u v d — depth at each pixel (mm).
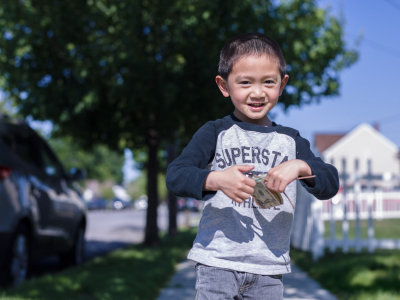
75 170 7660
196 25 9578
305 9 12133
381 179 8219
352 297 4918
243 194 1655
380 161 47531
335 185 1835
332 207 8211
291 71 11266
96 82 9695
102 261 7742
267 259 1954
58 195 6770
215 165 1992
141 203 63500
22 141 6008
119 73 9570
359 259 6992
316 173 1778
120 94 9406
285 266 2010
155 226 11688
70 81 9930
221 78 2025
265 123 2098
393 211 16453
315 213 7867
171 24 9555
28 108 10094
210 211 1998
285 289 5660
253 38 1948
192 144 1976
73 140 11828
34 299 4559
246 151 1985
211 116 10133
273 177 1709
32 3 9773
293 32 11445
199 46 9555
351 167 47625
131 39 9461
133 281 5684
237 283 1946
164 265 7590
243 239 1952
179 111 10133
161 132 10898
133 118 10914
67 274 6117
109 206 62281
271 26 10539
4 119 5730
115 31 9773
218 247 1958
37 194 5984
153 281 6020
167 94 9336
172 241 12859
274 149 2004
